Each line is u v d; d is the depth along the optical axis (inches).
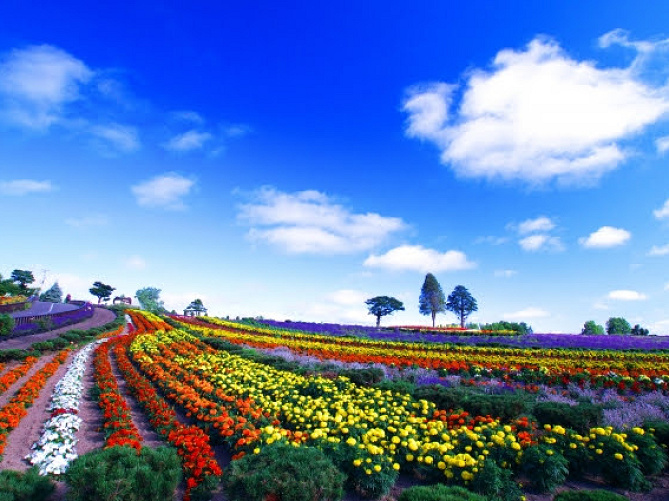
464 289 2425.0
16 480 225.1
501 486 240.5
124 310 2222.0
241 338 1081.4
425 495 198.4
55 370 650.2
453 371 631.2
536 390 499.2
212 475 263.6
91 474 214.5
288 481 208.1
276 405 404.2
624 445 270.7
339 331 1338.6
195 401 426.6
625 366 637.3
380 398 425.4
